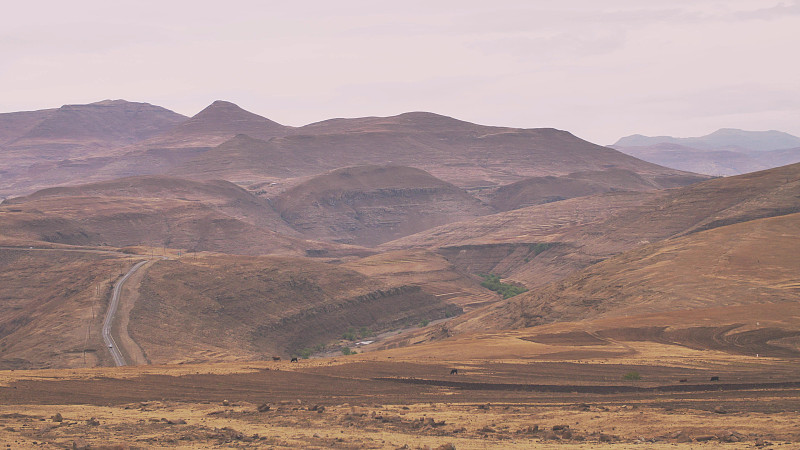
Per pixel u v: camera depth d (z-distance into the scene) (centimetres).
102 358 17700
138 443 5103
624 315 16050
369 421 6231
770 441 5075
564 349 12500
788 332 13000
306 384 9019
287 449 4931
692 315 14700
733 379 9244
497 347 12925
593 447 4947
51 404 7350
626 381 9244
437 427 6003
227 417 6531
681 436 5419
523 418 6438
